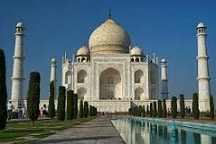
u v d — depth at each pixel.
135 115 95.38
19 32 95.44
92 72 114.44
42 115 90.44
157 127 45.59
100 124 43.97
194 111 63.81
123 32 128.00
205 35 93.69
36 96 42.44
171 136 31.50
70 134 26.56
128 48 128.00
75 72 115.06
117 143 19.80
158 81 117.56
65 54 119.50
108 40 125.06
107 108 106.56
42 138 23.53
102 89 119.00
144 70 114.69
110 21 131.00
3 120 26.80
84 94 115.50
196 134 33.62
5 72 27.05
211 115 62.62
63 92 55.00
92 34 130.12
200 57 93.31
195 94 64.38
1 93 26.66
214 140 27.89
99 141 20.95
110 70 117.06
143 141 27.11
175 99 71.12
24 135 26.97
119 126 47.84
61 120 54.25
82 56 125.25
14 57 95.25
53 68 114.88
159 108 79.75
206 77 92.56
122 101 106.56
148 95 113.12
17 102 92.81
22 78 94.81
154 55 119.50
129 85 113.75
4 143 20.88
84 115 84.88
